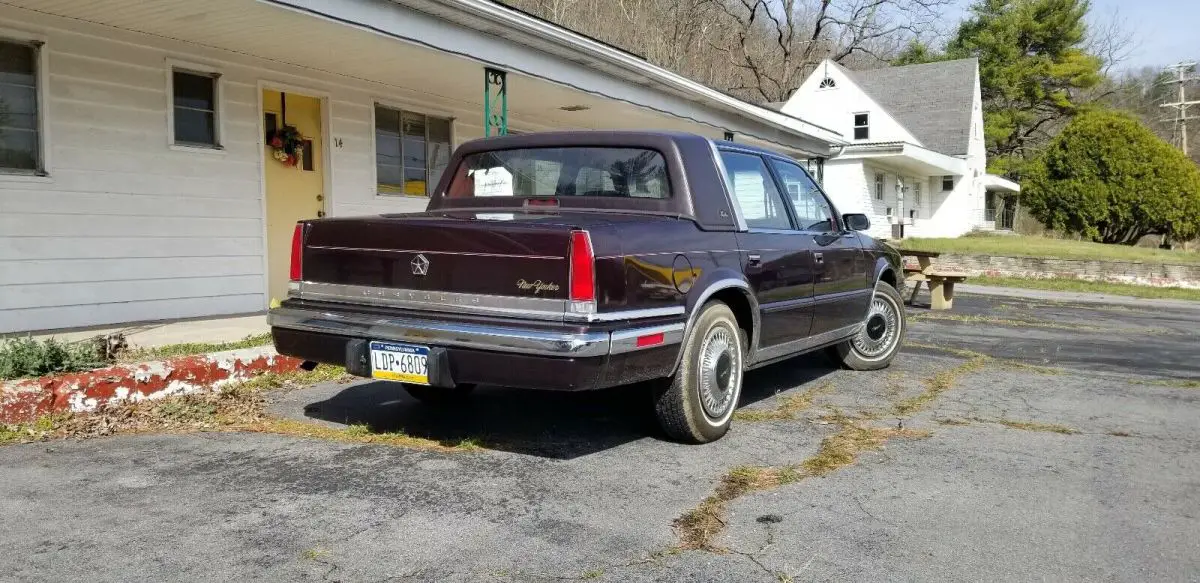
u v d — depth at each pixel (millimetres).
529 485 3773
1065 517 3480
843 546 3137
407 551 3027
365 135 10094
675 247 4215
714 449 4410
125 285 7621
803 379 6410
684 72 36375
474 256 3898
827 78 30516
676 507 3521
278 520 3303
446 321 3895
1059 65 41250
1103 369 7160
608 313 3746
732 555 3043
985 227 36906
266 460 4109
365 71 9367
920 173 32000
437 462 4109
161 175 7852
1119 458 4355
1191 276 17922
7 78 6781
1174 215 26469
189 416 4934
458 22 8180
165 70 7805
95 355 5637
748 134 15383
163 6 6625
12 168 6848
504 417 5031
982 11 43500
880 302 6844
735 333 4676
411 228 4070
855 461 4227
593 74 10438
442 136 11445
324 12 6832
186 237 8109
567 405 5367
